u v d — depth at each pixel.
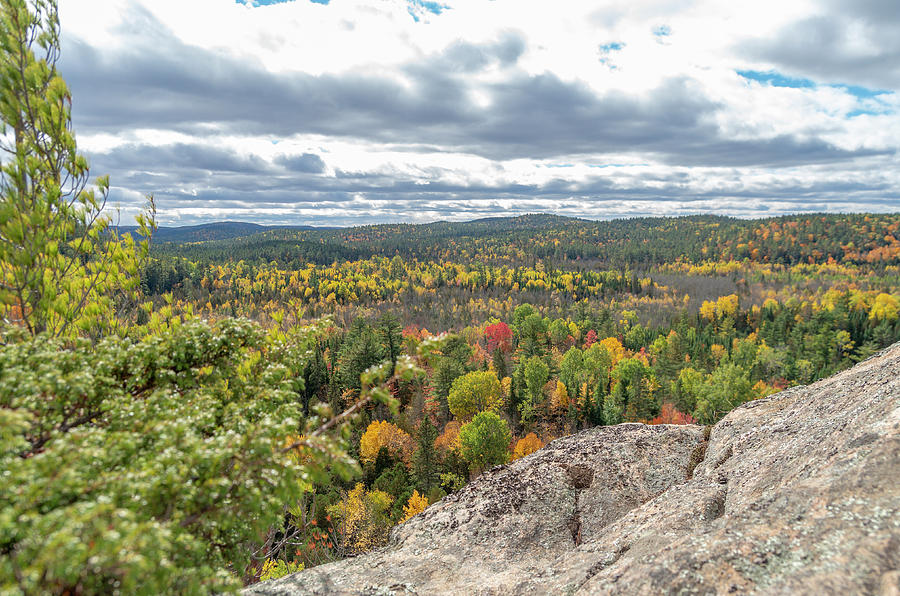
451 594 9.06
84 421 5.04
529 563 11.07
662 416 61.25
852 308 137.88
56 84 5.91
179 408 5.05
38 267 5.69
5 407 4.28
